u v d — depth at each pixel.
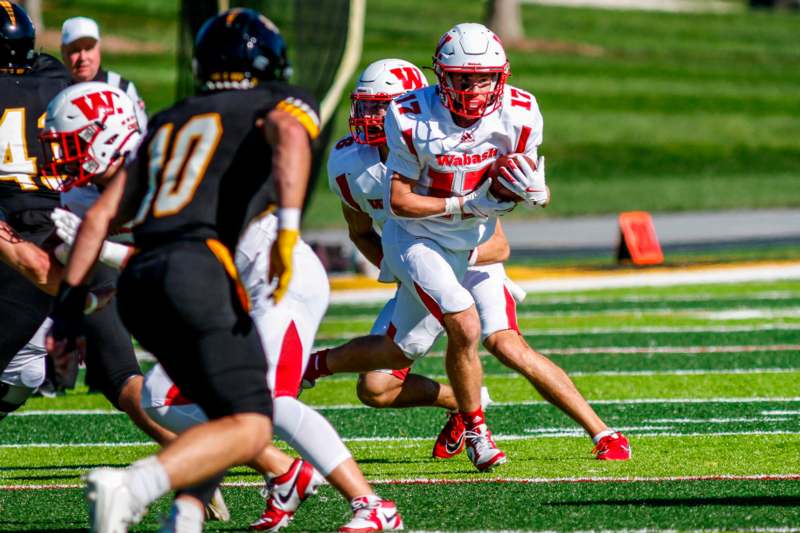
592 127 90.38
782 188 74.81
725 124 93.56
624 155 83.81
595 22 138.25
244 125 12.70
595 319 35.34
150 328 12.58
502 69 17.14
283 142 12.23
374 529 13.90
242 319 12.56
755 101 102.31
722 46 129.88
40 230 17.58
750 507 15.50
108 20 113.75
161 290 12.35
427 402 19.77
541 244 55.16
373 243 20.52
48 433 22.59
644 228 47.81
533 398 25.00
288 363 14.09
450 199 17.69
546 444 20.50
